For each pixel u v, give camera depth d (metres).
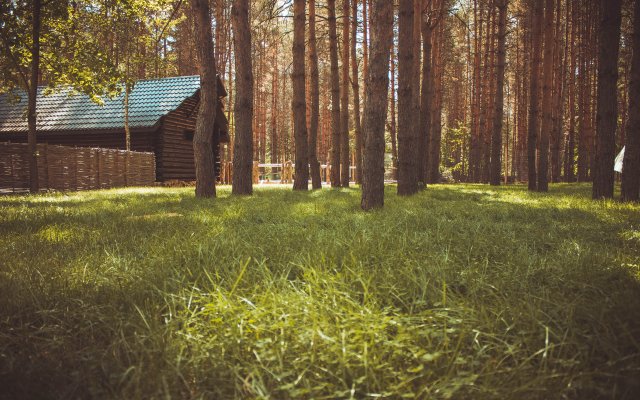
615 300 2.25
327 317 2.06
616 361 1.64
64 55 14.55
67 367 1.76
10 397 1.54
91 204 8.39
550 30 14.56
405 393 1.53
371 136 7.41
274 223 5.56
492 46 28.34
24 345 1.92
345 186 19.64
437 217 6.18
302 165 14.34
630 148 8.85
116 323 2.06
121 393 1.53
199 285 2.71
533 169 15.34
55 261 3.26
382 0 7.40
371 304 2.25
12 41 12.55
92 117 21.61
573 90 28.56
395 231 4.63
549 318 2.01
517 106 37.47
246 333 1.93
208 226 5.09
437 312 2.19
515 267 3.09
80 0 14.34
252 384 1.53
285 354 1.77
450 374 1.56
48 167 13.88
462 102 43.38
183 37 31.42
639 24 8.94
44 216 5.85
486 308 2.20
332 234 4.25
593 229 4.96
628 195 8.88
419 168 16.17
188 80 23.50
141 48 22.72
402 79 10.89
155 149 21.23
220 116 24.95
